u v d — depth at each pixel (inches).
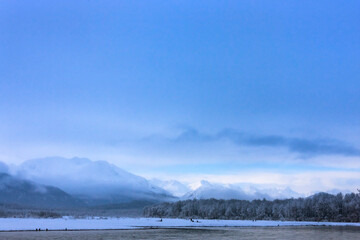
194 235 5300.2
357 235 5428.2
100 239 4559.5
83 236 4995.1
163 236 5088.6
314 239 4758.9
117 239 4574.3
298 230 6614.2
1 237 4771.2
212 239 4677.7
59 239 4512.8
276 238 4879.4
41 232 5748.0
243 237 5000.0
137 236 5068.9
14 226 6998.0
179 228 7140.8
